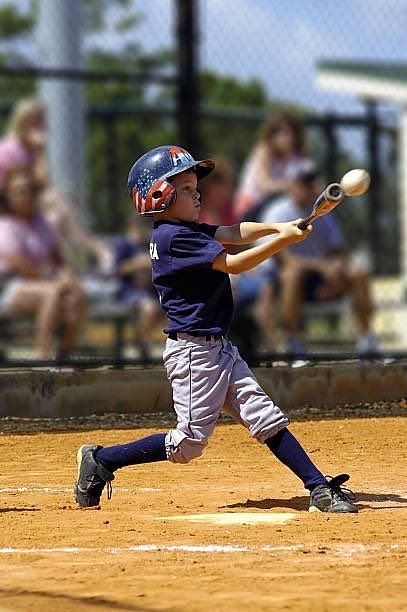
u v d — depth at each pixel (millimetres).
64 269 46688
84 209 50062
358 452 25953
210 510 18609
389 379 33250
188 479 22547
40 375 30484
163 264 17781
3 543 15734
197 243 17469
